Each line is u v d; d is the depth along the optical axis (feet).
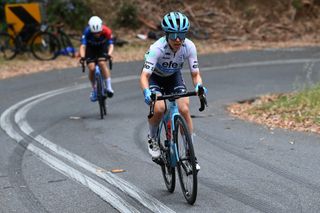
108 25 234.38
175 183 53.93
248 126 87.86
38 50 190.39
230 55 199.93
